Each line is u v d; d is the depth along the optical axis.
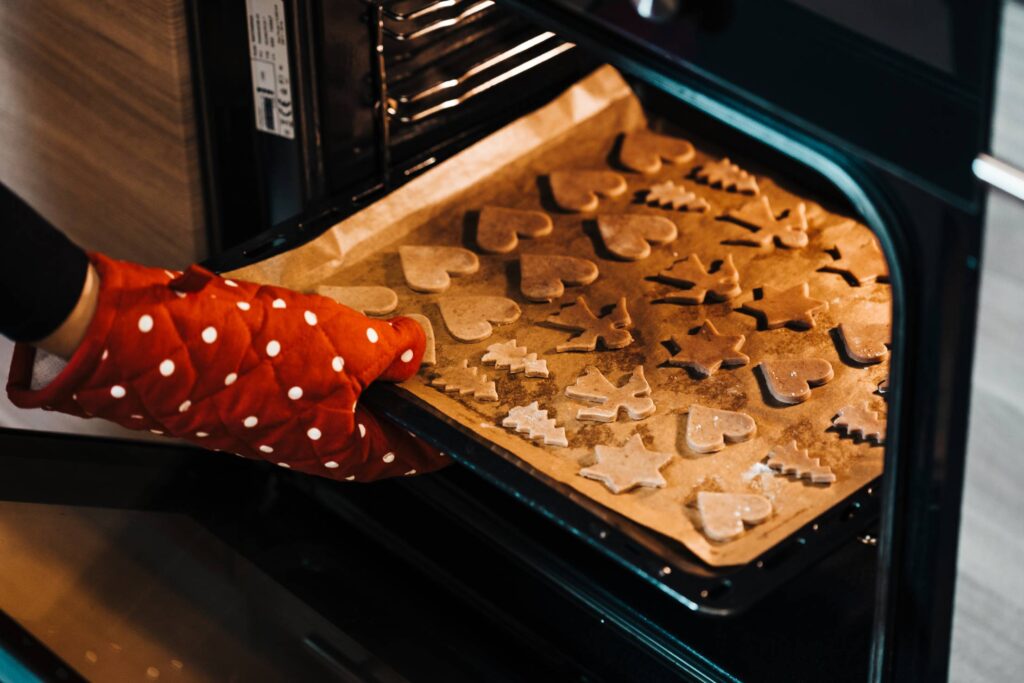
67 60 1.47
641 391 1.35
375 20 1.41
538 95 1.63
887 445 1.10
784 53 1.03
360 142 1.48
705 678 1.38
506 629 1.45
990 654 1.13
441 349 1.39
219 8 1.39
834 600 1.42
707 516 1.22
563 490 1.24
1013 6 0.95
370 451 1.30
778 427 1.32
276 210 1.50
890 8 0.98
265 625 1.44
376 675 1.41
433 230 1.50
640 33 1.07
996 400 1.05
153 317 1.17
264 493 1.55
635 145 1.62
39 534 1.47
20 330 1.13
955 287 1.04
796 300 1.44
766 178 1.59
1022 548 1.08
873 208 1.04
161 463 1.56
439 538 1.51
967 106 0.98
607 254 1.49
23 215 1.10
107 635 1.41
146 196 1.51
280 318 1.23
